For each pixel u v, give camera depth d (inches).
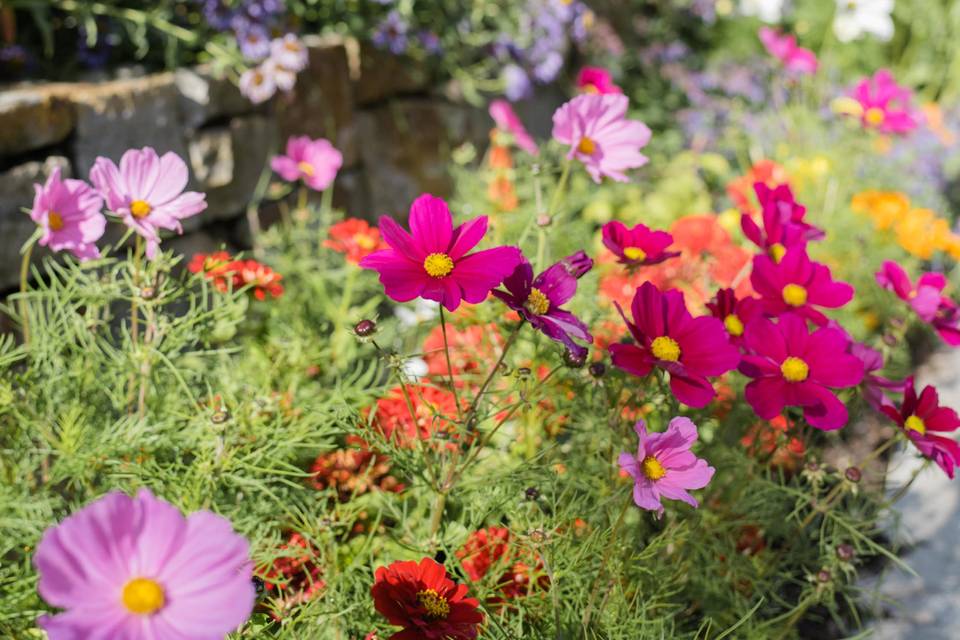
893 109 52.1
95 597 19.7
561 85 80.4
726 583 33.8
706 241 44.2
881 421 50.4
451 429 29.4
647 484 25.3
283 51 49.7
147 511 20.1
